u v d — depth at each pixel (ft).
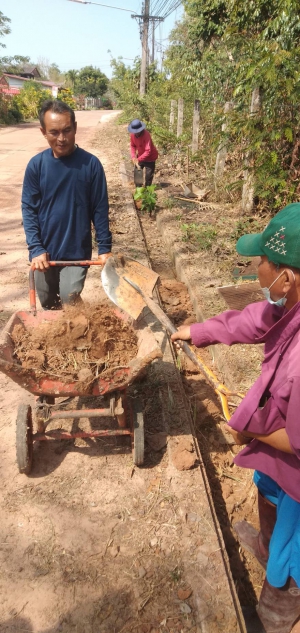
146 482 10.11
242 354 14.42
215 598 7.75
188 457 10.43
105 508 9.50
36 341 10.48
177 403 12.30
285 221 5.21
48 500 9.70
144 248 23.49
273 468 6.46
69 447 11.11
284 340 5.73
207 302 17.53
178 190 35.27
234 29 30.19
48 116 10.61
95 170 11.56
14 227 27.25
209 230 24.32
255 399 5.95
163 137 49.11
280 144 23.68
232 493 11.33
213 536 8.86
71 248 12.13
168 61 72.79
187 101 51.19
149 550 8.64
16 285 19.40
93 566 8.38
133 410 10.12
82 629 7.44
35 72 262.88
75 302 12.00
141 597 7.86
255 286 18.30
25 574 8.27
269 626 7.26
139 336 10.73
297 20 22.35
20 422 9.74
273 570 6.47
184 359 15.53
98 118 122.62
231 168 30.96
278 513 6.53
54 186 11.43
